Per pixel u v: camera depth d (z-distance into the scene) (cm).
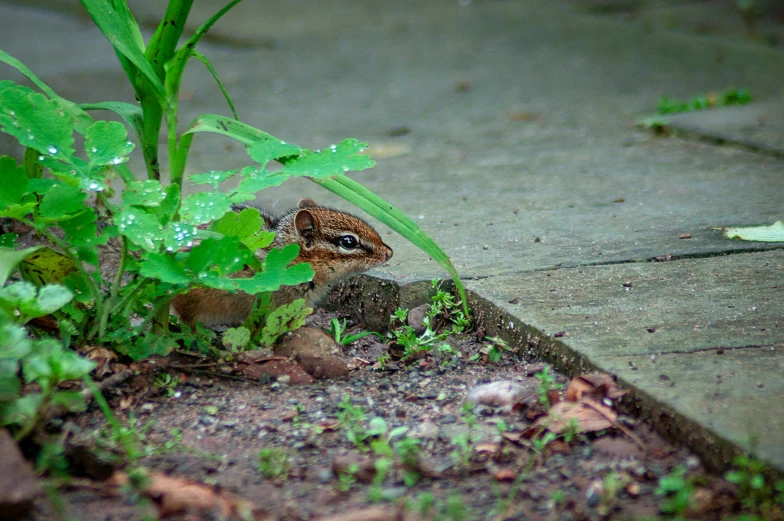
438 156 1533
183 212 720
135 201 714
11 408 607
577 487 576
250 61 2478
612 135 1602
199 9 3186
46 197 711
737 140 1445
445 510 553
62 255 770
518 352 808
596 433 636
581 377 681
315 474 609
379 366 814
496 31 2667
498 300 851
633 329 765
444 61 2355
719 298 827
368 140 1653
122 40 733
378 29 2831
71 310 748
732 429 581
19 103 714
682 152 1448
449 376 780
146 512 561
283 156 761
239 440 661
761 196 1167
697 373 671
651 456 607
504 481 586
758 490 537
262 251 983
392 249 1065
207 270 714
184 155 779
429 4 3181
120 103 809
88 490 589
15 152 1574
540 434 639
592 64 2197
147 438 661
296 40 2727
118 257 936
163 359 765
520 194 1270
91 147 717
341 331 895
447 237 1084
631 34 2467
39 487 552
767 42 2262
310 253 973
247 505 562
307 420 692
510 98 1948
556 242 1033
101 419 688
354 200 746
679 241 1001
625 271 916
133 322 908
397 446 634
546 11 2864
